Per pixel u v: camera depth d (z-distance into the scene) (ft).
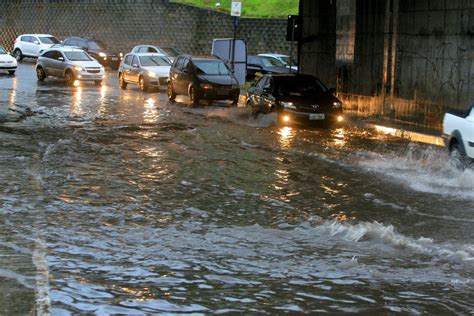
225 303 20.25
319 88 71.10
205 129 63.82
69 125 64.08
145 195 35.86
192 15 147.33
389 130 64.49
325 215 32.53
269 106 68.95
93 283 21.58
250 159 48.08
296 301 20.66
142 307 19.58
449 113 45.39
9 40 188.14
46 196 34.58
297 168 45.06
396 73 71.20
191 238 27.84
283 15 141.79
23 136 55.98
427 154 51.44
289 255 25.79
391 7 70.79
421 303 20.66
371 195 37.11
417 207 34.42
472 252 26.50
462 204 35.12
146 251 25.72
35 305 18.79
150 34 155.33
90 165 44.01
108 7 162.81
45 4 177.78
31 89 103.60
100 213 31.58
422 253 26.32
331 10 86.48
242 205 34.22
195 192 36.99
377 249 26.84
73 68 112.98
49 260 23.89
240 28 139.23
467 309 20.20
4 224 28.78
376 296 21.27
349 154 51.24
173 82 92.89
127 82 111.34
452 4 62.08
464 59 60.90
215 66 91.86
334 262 24.95
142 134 59.52
